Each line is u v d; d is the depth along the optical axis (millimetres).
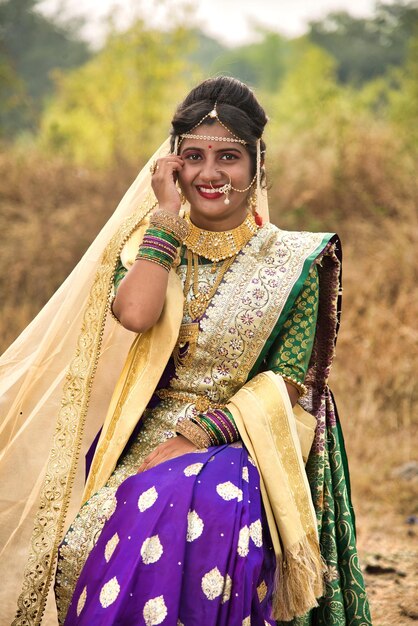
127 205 3781
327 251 3549
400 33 28953
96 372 3789
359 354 9703
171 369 3486
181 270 3531
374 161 12234
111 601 2973
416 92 14461
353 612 3635
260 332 3420
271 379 3357
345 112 14227
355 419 9008
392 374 9453
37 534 3562
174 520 3053
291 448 3330
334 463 3703
